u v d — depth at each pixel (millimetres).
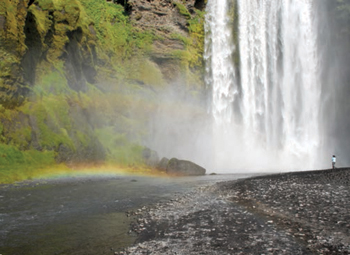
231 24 54625
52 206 12938
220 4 55062
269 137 53000
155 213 11117
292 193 13484
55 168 25531
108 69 42156
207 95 49812
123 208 12500
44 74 32500
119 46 45281
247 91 53312
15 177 21156
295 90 56000
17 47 28031
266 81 54938
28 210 12133
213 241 7676
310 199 12047
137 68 45406
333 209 10383
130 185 20078
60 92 32438
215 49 52625
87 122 33062
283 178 19125
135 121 38500
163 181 22625
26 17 30609
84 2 44688
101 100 37531
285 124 54469
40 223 10156
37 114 27984
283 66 56219
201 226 9055
